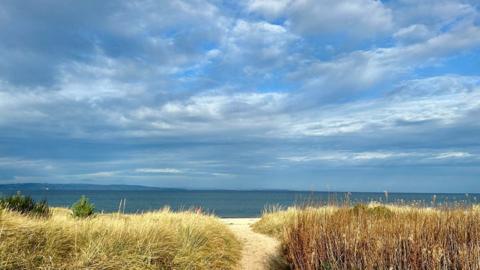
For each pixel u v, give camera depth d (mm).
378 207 11953
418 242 7457
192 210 14461
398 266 6953
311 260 7465
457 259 7176
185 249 8180
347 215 10125
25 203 11094
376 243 7719
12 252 6664
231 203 65312
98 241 7504
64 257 7062
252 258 9586
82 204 12391
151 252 7664
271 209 15773
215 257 8641
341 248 7820
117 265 7094
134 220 10195
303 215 10664
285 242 9953
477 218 9414
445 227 8664
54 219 8516
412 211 11016
